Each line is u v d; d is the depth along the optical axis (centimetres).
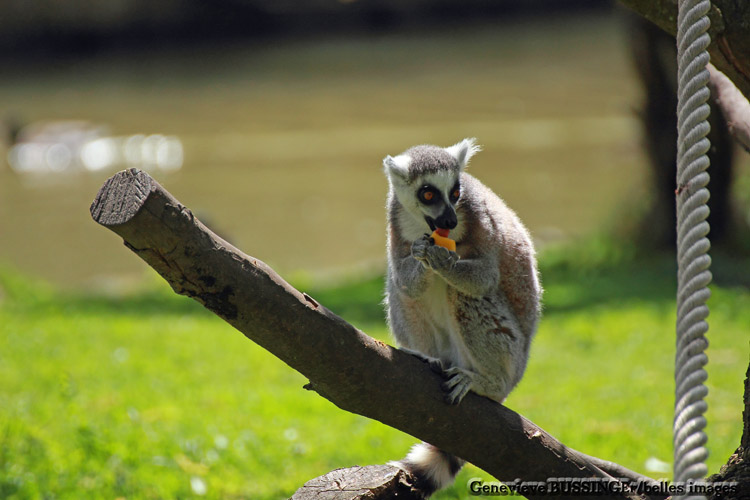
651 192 1961
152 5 5625
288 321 437
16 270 2261
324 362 452
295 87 4506
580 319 1550
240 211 2744
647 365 1269
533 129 3538
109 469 816
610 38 5206
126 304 1884
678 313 407
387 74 4688
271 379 1286
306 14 5853
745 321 1420
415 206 667
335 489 552
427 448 586
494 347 635
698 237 403
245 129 3747
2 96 4522
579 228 2361
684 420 388
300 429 1015
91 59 5497
